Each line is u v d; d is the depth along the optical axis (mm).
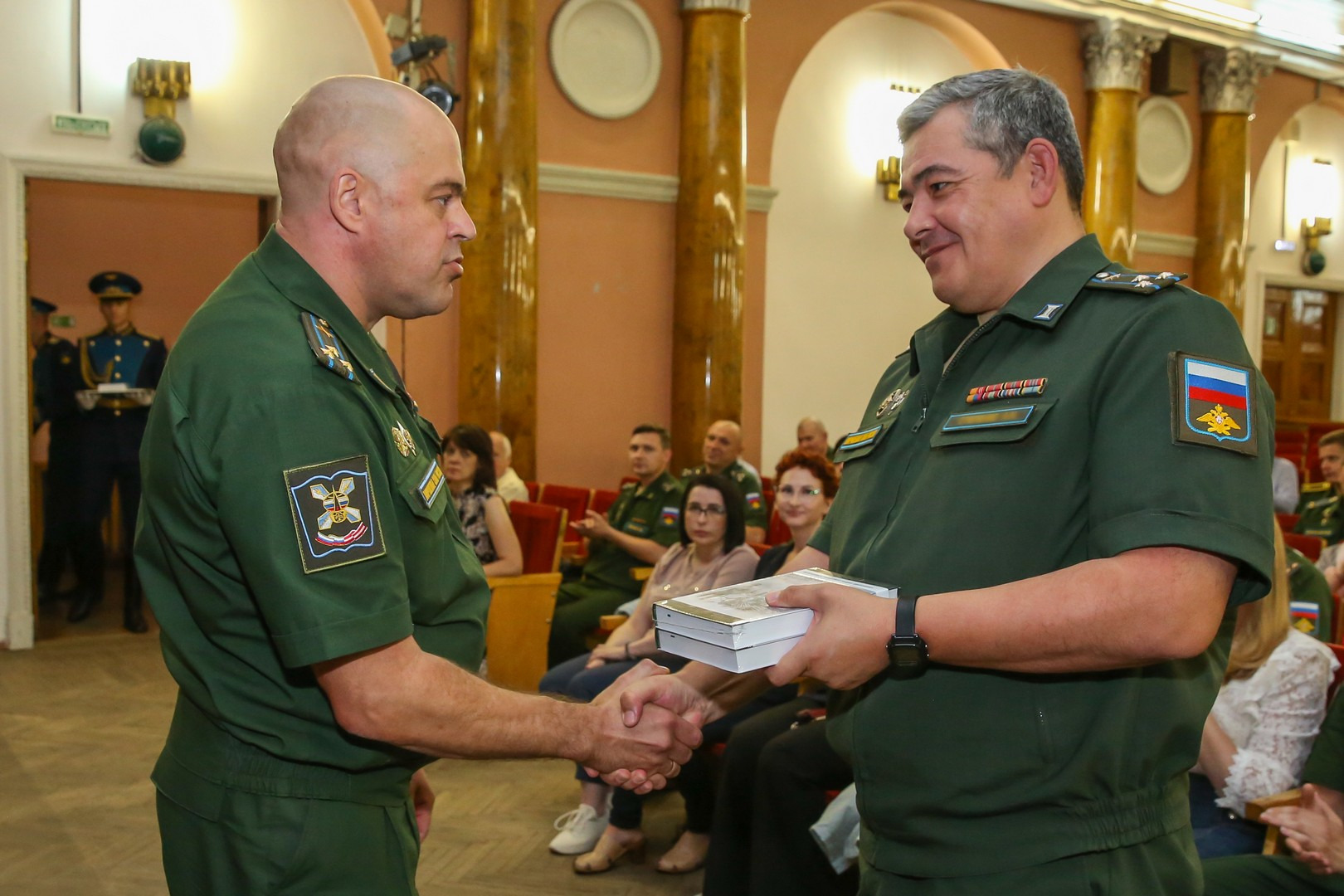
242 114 5387
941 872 1129
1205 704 1157
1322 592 2746
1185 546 980
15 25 4871
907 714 1153
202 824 1188
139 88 5055
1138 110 8414
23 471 4891
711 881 2494
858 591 1097
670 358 6492
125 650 4949
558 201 6125
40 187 6957
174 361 1140
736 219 6277
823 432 5762
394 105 1216
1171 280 1112
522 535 4469
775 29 6875
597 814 3008
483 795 3398
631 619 3371
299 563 1054
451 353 5762
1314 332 10352
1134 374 1061
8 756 3617
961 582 1115
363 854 1200
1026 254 1196
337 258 1214
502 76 5496
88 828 3051
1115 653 977
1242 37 8484
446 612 1271
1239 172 8773
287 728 1168
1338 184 10195
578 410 6254
